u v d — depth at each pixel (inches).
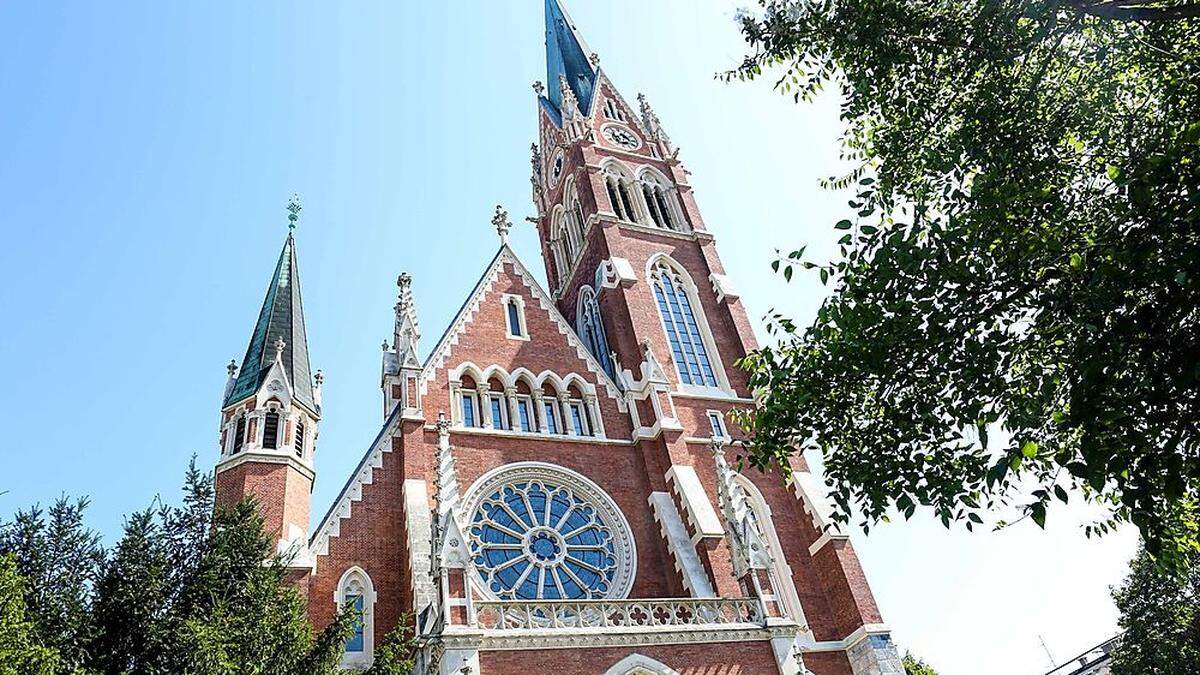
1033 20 625.0
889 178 729.6
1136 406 473.7
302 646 906.7
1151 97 661.9
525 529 1360.7
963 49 689.6
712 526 1364.4
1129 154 625.3
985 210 566.9
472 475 1393.9
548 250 2427.4
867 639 1370.6
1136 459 495.5
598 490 1461.6
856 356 600.7
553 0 3038.9
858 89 743.1
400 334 1553.9
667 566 1389.0
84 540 876.6
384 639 1031.0
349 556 1242.6
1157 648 2110.0
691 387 1755.7
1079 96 672.4
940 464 583.5
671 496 1478.8
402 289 1636.3
